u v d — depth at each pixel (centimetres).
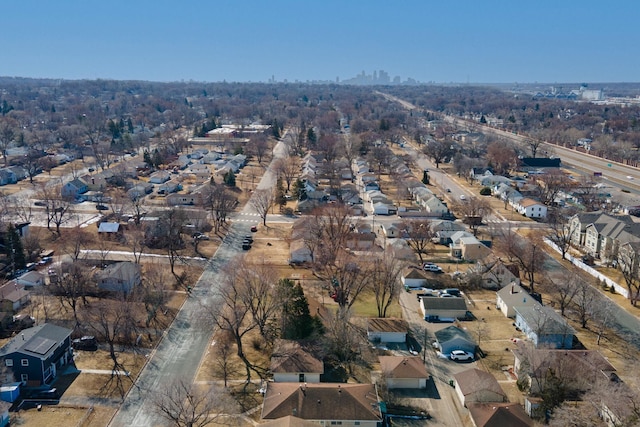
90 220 12094
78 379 6003
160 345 6819
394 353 6788
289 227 12125
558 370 5809
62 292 8012
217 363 6388
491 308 8175
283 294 6806
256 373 6191
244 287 7638
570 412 5247
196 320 7444
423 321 7688
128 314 6931
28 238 9838
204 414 5319
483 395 5616
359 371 6338
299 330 6638
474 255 10119
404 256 9719
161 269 8888
